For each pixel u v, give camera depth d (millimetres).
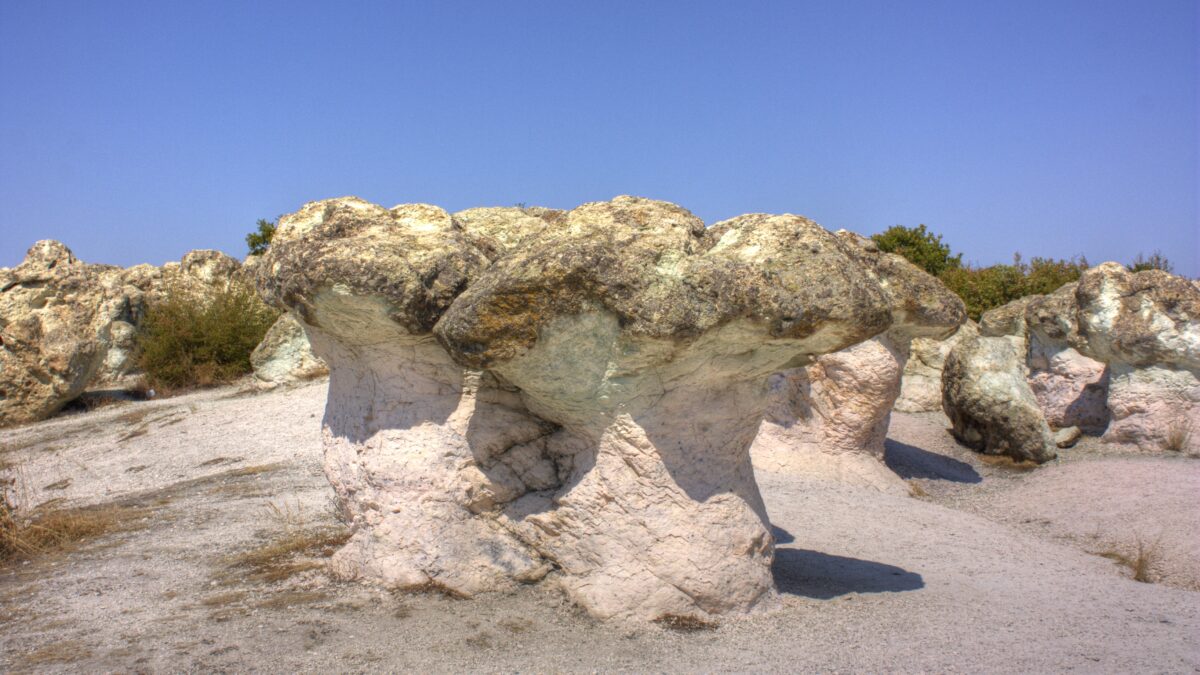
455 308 4684
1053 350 14281
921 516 8438
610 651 4547
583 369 4707
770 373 5121
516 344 4523
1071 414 13695
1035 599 5641
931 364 15938
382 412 5500
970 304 23266
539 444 5504
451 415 5441
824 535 7383
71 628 4953
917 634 4824
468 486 5391
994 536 7828
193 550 6504
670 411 4949
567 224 4828
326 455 5938
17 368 15234
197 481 9672
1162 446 12039
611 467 5039
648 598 4938
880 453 11297
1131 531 8352
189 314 18859
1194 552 7469
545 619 4934
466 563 5273
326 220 5270
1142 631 5000
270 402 14438
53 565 6387
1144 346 11961
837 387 10562
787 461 10445
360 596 5207
